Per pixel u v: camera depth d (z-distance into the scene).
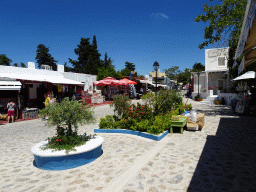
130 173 3.98
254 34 3.70
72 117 4.63
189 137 6.60
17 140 7.22
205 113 12.39
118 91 25.33
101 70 27.53
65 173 4.08
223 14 12.09
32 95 15.83
